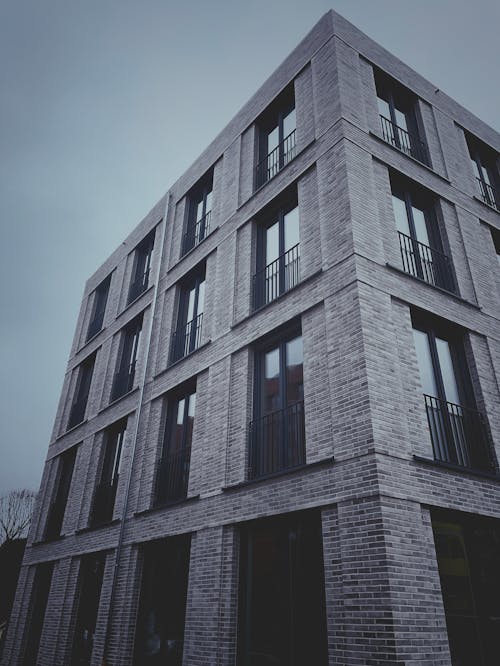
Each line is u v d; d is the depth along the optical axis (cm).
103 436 1524
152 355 1433
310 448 818
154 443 1249
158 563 1084
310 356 893
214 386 1105
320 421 821
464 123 1384
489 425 891
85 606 1270
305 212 1055
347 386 786
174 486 1152
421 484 728
